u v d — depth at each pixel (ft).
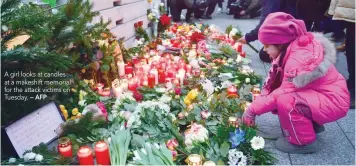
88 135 7.20
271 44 7.43
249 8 29.50
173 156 6.43
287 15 7.37
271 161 6.77
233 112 8.41
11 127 6.44
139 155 6.29
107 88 9.21
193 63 11.96
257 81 10.90
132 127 7.36
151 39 16.16
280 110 7.26
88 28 8.95
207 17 29.58
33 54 5.76
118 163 6.17
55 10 7.27
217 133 6.99
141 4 15.57
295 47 7.14
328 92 7.09
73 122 7.07
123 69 10.47
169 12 25.50
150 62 11.87
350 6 9.71
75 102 8.50
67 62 6.38
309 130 7.24
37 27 6.43
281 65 7.57
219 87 10.00
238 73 11.00
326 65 6.83
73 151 6.72
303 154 7.40
